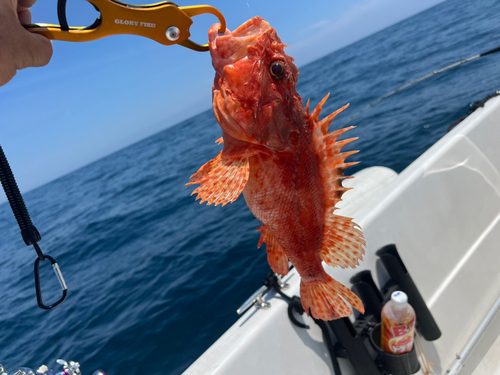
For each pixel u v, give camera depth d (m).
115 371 1.72
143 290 2.45
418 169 1.14
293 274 0.94
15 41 0.44
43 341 2.25
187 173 6.87
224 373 0.74
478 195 1.20
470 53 5.88
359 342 0.80
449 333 0.96
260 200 0.55
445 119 3.44
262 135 0.51
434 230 1.08
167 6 0.48
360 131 4.20
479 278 1.07
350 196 1.28
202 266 2.46
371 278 0.90
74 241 4.73
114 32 0.47
